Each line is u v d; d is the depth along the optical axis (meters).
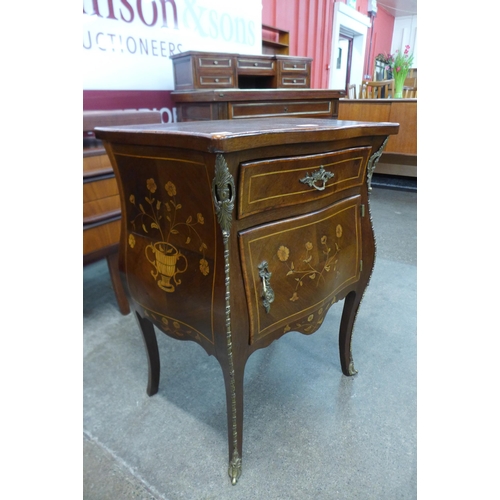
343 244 1.04
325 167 0.88
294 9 4.10
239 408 0.91
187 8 2.47
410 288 1.91
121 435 1.10
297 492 0.93
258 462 1.01
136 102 2.32
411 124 3.28
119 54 2.17
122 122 1.63
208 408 1.20
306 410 1.18
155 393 1.26
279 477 0.97
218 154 0.66
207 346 0.90
